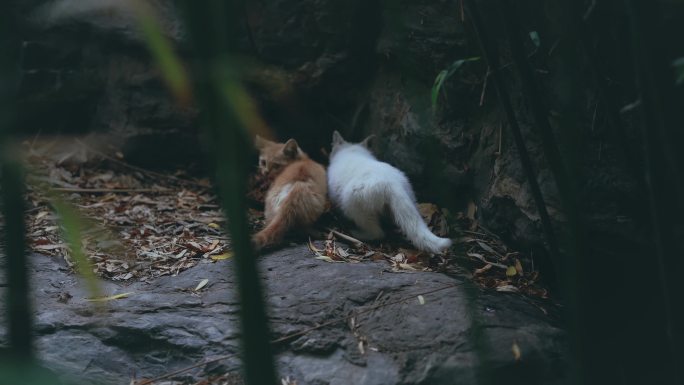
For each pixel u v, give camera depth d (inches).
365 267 164.7
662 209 89.2
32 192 204.4
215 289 156.9
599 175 154.8
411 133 199.9
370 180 181.8
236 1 206.5
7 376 62.9
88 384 131.3
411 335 137.9
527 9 162.9
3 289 149.9
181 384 131.6
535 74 163.0
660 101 85.4
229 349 136.6
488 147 183.8
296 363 133.8
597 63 123.7
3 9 71.1
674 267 88.9
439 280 157.2
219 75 69.2
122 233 188.4
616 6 145.5
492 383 111.4
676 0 128.2
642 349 142.3
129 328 140.6
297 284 156.2
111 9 221.6
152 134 227.8
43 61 231.9
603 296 155.0
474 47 180.1
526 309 149.2
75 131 241.4
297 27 213.5
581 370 95.3
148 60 224.8
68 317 144.6
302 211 185.8
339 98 227.0
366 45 215.5
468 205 193.6
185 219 200.8
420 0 189.9
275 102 216.5
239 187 72.3
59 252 175.2
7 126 68.5
